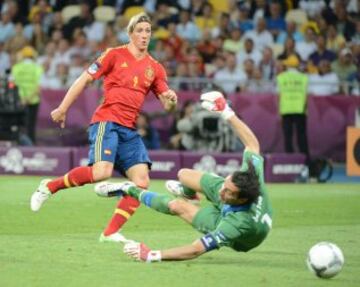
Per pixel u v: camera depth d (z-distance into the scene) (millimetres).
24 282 23344
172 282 23688
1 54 73938
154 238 32344
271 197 47969
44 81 69188
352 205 44781
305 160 59469
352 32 75062
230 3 75438
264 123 64000
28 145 63000
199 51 71062
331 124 64750
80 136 63094
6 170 59469
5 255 27656
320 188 54125
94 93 62594
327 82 68250
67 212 39312
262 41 73562
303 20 75062
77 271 25000
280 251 29656
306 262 26438
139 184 30234
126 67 29922
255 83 67125
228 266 26391
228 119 26531
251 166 25328
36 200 30594
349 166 57969
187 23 74188
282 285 23672
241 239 25547
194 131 61312
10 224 35156
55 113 29797
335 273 24547
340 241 32344
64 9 76438
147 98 62156
